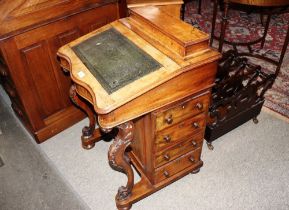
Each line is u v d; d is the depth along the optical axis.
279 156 2.13
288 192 1.89
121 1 2.19
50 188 1.97
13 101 2.35
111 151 1.46
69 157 2.19
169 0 1.70
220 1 3.47
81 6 2.00
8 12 1.70
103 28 1.73
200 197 1.88
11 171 2.11
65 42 2.04
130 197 1.77
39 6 1.80
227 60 2.21
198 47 1.39
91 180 2.02
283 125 2.39
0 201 1.91
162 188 1.91
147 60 1.40
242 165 2.07
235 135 2.31
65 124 2.39
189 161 1.87
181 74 1.35
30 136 2.39
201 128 1.72
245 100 2.13
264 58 2.98
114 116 1.28
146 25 1.58
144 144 1.70
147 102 1.34
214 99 2.09
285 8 2.77
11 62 1.84
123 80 1.31
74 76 1.42
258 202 1.84
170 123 1.51
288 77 2.91
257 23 3.92
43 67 2.03
